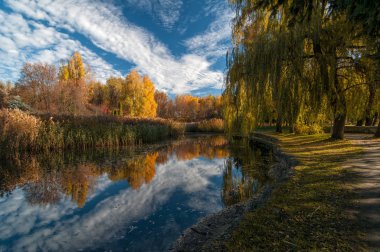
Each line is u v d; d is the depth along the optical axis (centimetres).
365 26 428
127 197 755
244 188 823
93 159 1385
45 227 544
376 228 307
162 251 433
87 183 911
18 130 1341
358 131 2025
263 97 1008
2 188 838
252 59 1005
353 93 1158
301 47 889
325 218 349
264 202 466
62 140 1586
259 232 328
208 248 315
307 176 602
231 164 1284
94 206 674
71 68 4259
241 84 1101
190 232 498
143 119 2816
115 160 1373
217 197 747
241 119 1173
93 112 3522
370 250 259
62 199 732
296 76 934
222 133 3794
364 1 373
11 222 569
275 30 969
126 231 520
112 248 451
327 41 927
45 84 2878
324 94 1010
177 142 2438
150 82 4678
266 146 1823
